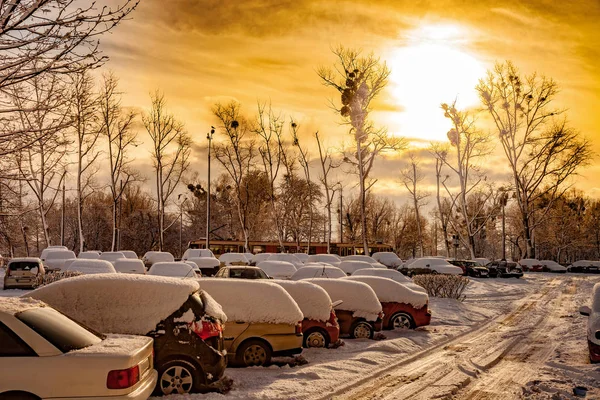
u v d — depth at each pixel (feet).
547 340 52.37
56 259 115.03
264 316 36.19
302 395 29.45
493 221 286.25
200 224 271.90
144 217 248.11
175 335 28.17
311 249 203.10
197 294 29.91
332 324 44.24
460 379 34.65
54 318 22.90
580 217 294.46
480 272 155.94
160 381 27.78
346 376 34.71
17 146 26.37
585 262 195.31
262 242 197.57
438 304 79.51
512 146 188.96
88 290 29.04
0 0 22.30
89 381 20.76
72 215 245.24
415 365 39.40
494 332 58.23
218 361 28.50
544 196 259.60
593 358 38.93
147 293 28.94
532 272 192.34
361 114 153.28
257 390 29.86
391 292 58.08
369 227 280.10
